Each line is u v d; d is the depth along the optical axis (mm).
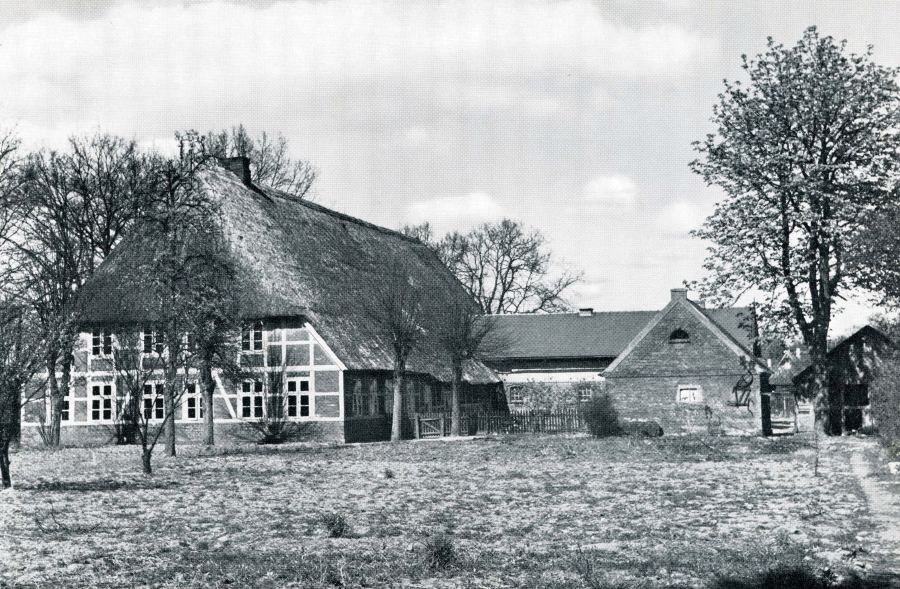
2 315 31516
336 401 51094
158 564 16484
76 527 20781
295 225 61469
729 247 49375
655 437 49812
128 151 59625
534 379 72812
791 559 15945
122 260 50969
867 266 38688
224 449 45688
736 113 49625
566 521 21266
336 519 19734
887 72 47375
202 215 45094
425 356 61219
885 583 14227
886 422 34312
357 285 61906
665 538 18688
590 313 74812
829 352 54031
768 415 56344
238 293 50281
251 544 18516
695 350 55688
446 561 15961
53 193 56688
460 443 48969
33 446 51688
